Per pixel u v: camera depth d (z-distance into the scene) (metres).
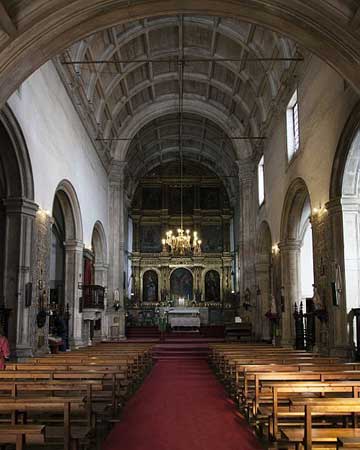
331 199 13.90
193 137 35.03
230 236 39.81
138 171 38.34
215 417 8.98
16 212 13.70
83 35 10.84
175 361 19.91
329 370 8.95
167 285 38.72
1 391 8.03
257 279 26.64
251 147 28.64
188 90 28.19
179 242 33.41
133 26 20.91
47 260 15.73
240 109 27.44
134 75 25.09
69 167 18.78
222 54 23.38
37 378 8.23
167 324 32.44
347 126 12.87
